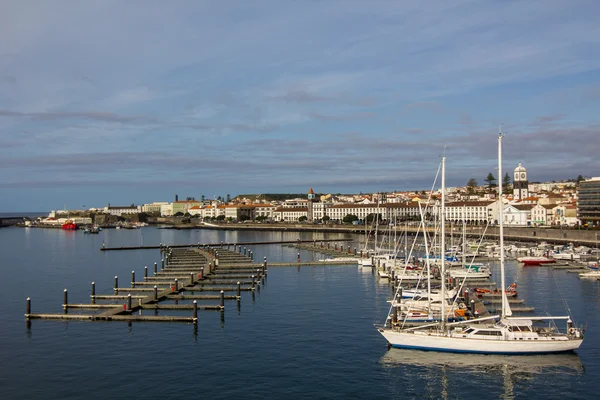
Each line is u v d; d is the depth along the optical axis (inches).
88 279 5565.9
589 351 2748.5
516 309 3705.7
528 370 2511.1
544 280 5123.0
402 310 3506.4
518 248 7667.3
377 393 2295.8
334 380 2429.9
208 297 4259.4
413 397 2256.4
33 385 2404.0
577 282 4980.3
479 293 4207.7
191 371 2554.1
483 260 6727.4
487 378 2432.3
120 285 5137.8
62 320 3535.9
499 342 2667.3
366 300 4163.4
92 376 2503.7
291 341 3004.4
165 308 3875.5
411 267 5418.3
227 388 2352.4
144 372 2546.8
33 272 6161.4
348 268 6304.1
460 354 2711.6
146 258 7854.3
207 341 3024.1
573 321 3398.1
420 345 2778.1
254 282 4697.3
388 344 2849.4
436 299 3720.5
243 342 2997.0
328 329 3245.6
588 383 2372.0
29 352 2854.3
